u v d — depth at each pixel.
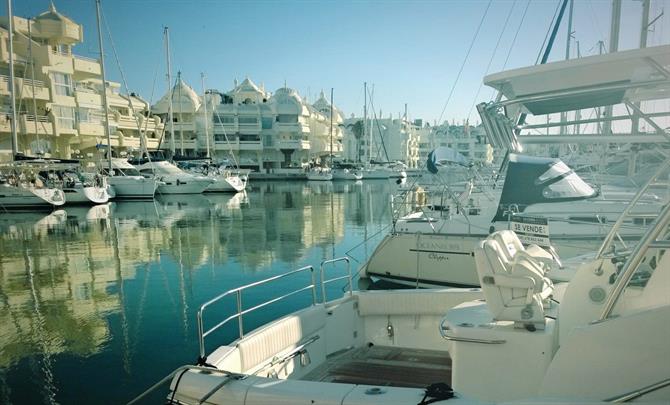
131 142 56.25
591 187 11.71
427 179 17.80
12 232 24.23
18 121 40.25
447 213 12.83
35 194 33.59
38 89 42.59
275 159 75.50
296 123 74.25
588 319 3.53
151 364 8.09
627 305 3.38
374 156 91.75
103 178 39.25
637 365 2.76
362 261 16.03
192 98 70.62
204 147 68.00
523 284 3.48
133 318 10.60
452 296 5.54
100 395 7.00
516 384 3.48
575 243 10.00
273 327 4.66
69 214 31.91
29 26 42.16
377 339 5.77
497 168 23.53
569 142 6.14
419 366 5.16
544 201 10.52
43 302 11.99
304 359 4.99
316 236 21.89
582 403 2.52
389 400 2.83
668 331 2.67
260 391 3.12
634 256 2.94
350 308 5.68
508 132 6.28
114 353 8.60
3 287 13.56
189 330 9.76
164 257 17.53
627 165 15.57
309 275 14.33
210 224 26.48
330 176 68.44
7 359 8.38
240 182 48.94
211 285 13.40
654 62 4.05
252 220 28.03
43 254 18.50
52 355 8.54
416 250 11.22
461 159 15.85
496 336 3.51
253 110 72.00
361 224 25.81
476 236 10.55
